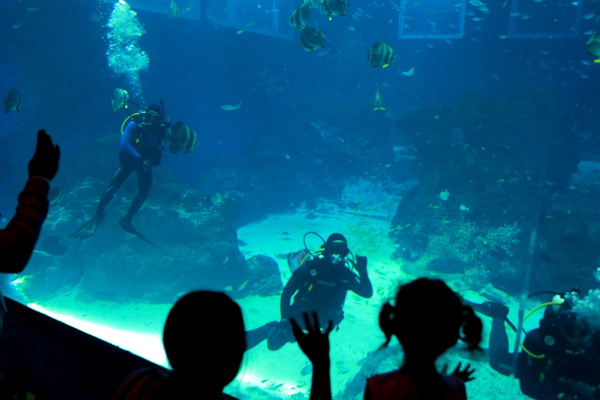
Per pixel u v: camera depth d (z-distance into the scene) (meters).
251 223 12.95
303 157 15.97
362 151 16.45
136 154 5.89
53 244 7.02
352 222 12.95
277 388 4.52
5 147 8.63
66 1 9.52
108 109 10.73
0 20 8.34
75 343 1.94
